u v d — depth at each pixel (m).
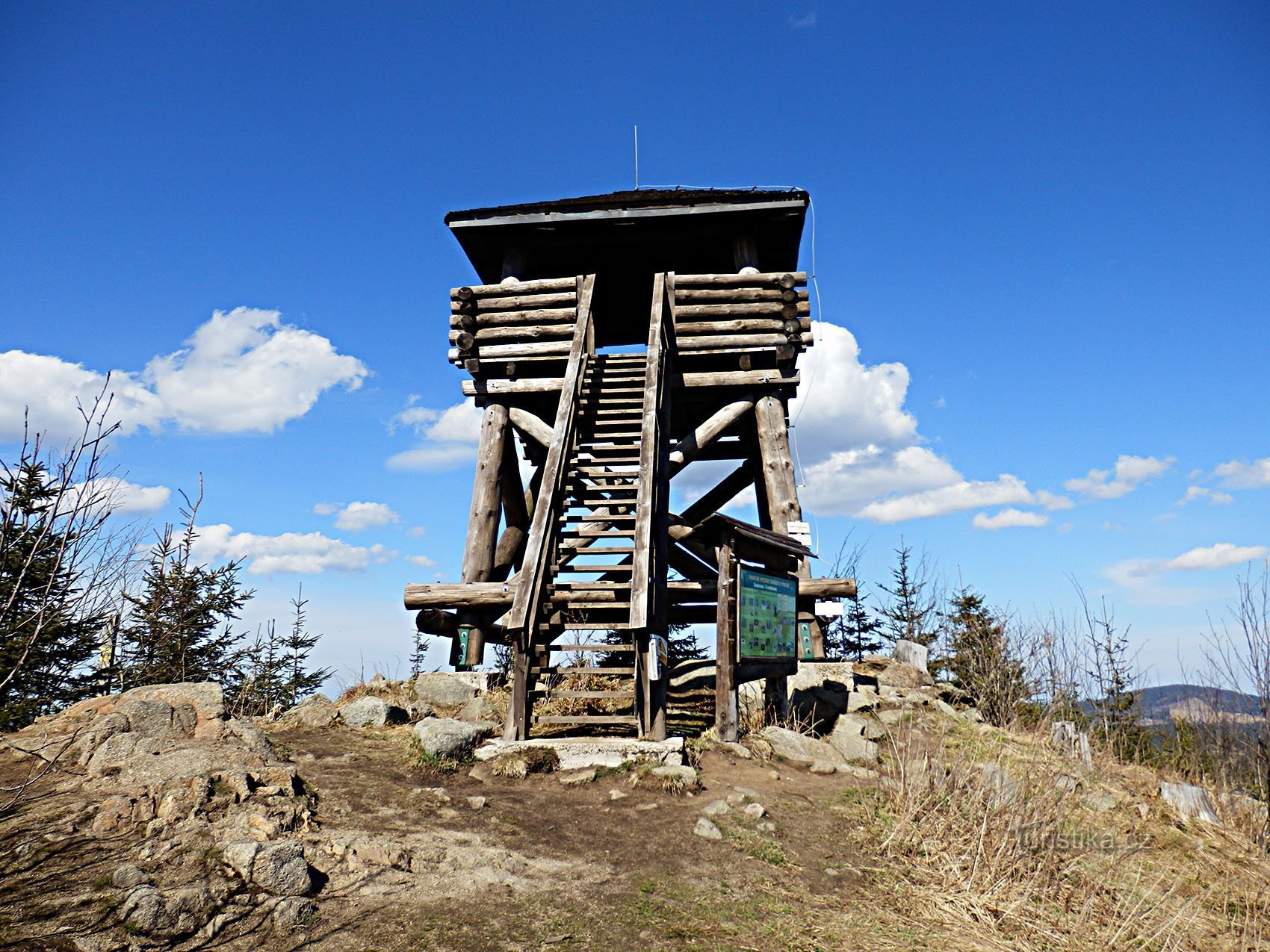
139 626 15.38
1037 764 7.60
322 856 4.28
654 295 10.39
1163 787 7.79
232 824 4.30
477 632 9.71
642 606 7.08
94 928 3.31
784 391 10.95
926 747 7.22
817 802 6.30
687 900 4.41
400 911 3.87
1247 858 6.59
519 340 10.99
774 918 4.34
